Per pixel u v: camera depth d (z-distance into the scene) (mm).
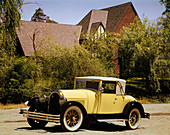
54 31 38062
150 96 21203
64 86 17344
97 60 18812
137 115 9352
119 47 23094
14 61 16125
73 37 38500
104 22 42938
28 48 34281
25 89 15516
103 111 8578
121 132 8352
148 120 12000
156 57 20844
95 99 8352
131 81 23391
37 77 16938
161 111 14414
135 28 23141
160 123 11070
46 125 9461
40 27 37656
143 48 21094
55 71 17359
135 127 9227
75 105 7578
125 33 23031
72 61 17188
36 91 16219
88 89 8789
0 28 15742
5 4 15164
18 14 16047
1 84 15406
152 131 8898
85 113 7797
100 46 23328
